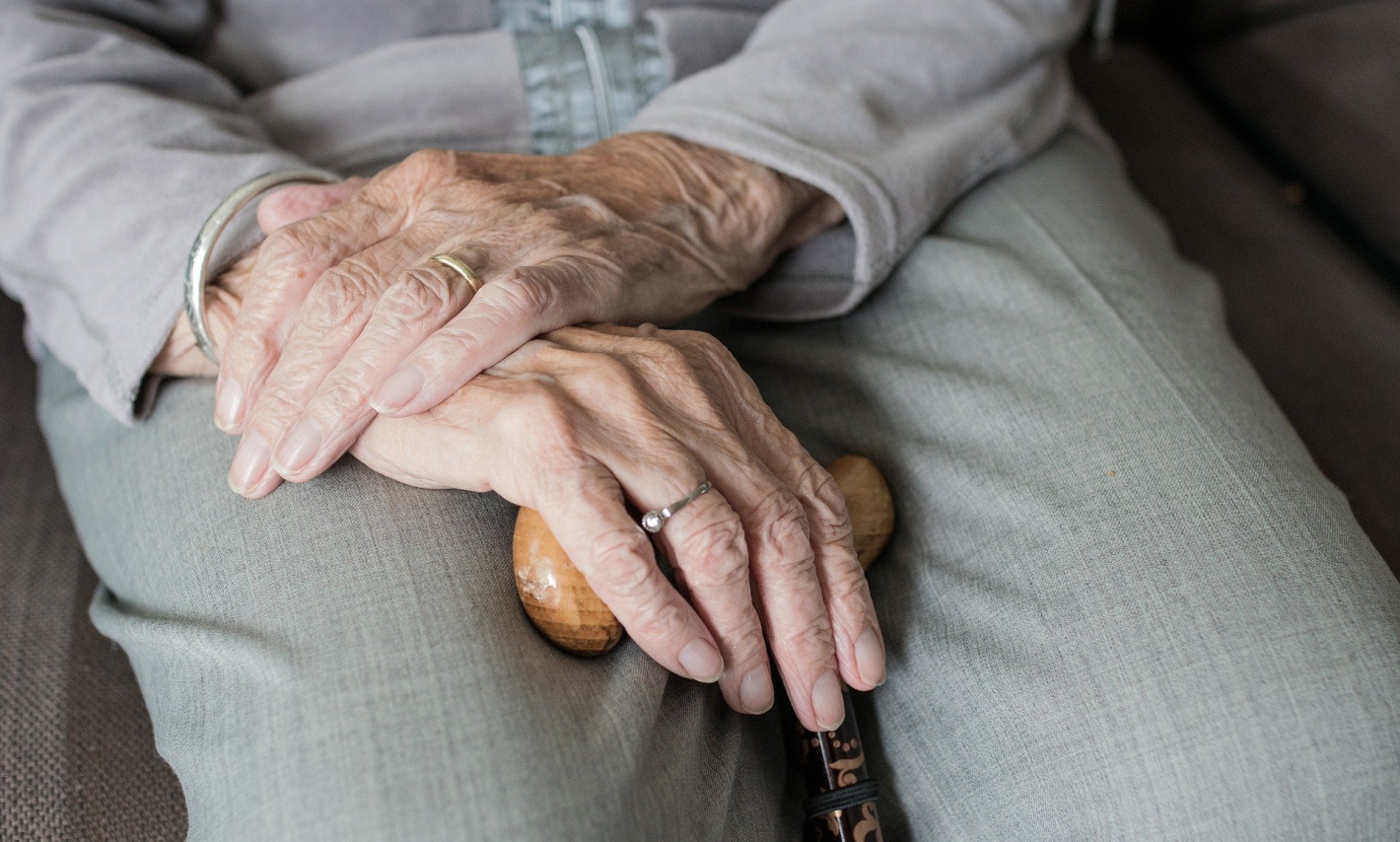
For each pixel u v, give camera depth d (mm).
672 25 827
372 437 499
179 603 504
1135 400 592
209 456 557
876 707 571
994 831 516
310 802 408
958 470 594
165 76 720
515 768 414
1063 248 710
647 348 503
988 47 788
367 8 804
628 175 650
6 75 676
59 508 880
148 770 668
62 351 646
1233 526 528
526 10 841
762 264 698
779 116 693
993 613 543
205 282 587
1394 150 1099
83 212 627
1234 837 469
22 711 698
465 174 597
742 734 535
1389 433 882
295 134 773
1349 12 1202
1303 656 484
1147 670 493
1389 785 465
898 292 717
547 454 442
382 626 457
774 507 481
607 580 432
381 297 504
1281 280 1069
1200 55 1448
